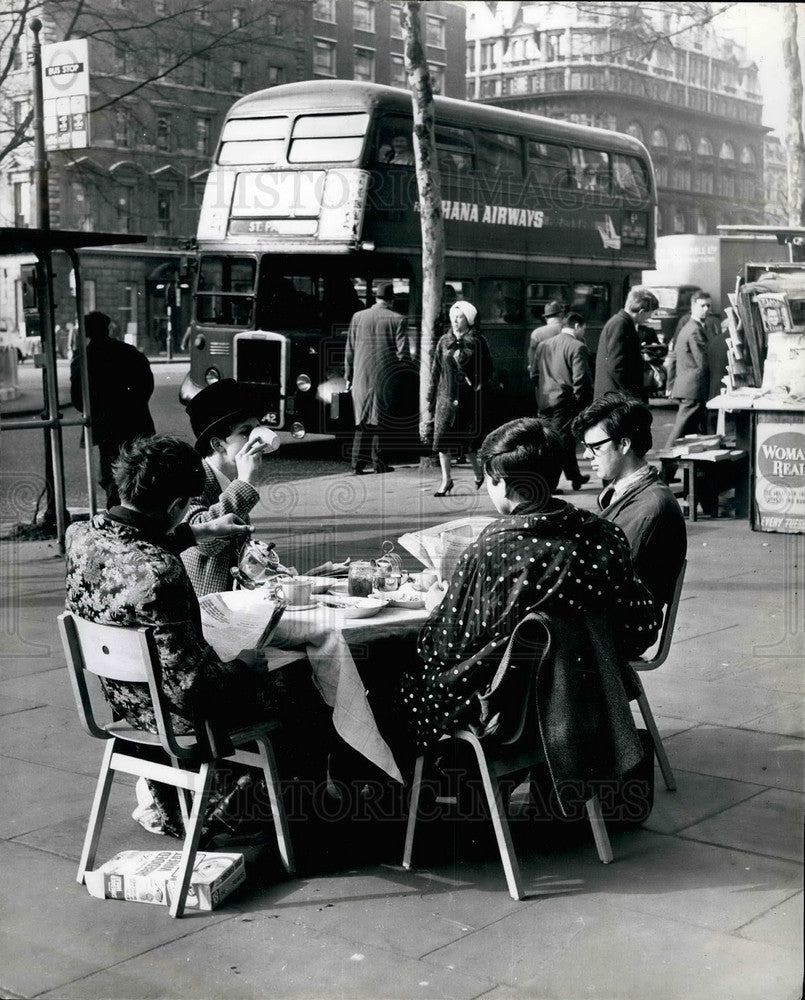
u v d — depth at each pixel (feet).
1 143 34.12
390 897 12.17
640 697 14.73
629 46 44.93
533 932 11.37
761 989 10.22
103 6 38.73
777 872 12.53
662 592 14.53
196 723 11.81
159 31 41.83
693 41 42.86
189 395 44.09
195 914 11.89
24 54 32.60
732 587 25.81
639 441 14.85
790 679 19.29
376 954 11.00
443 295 41.81
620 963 10.73
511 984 10.44
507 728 12.26
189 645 11.59
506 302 44.75
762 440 31.99
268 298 42.32
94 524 11.93
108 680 12.20
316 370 41.93
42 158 31.35
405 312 41.78
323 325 41.81
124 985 10.54
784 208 40.45
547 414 38.55
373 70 46.32
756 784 14.93
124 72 42.78
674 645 21.39
